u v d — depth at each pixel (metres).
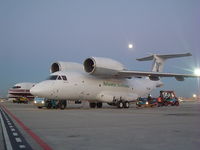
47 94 27.30
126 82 34.16
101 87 31.08
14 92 68.69
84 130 10.34
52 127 11.42
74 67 31.83
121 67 30.47
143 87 36.91
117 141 7.79
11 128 11.15
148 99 38.91
